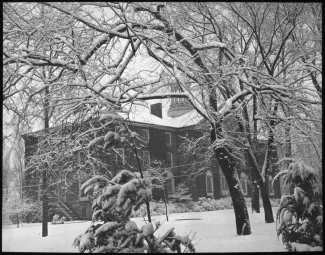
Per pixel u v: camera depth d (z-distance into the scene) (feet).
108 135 21.04
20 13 42.19
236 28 57.93
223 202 127.95
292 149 67.87
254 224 63.16
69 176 49.21
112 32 42.22
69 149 43.52
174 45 43.86
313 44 59.93
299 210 26.17
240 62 51.44
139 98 43.37
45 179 53.36
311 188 26.00
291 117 49.65
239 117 56.75
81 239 19.84
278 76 56.44
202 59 46.39
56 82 41.37
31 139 50.37
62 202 110.52
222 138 51.01
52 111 44.39
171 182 137.90
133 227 19.27
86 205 112.47
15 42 42.19
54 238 61.16
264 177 64.54
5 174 86.38
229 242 43.39
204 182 141.38
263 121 55.67
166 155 139.13
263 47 61.11
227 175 52.60
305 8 54.24
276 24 58.75
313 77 55.67
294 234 26.09
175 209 113.19
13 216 111.24
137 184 20.29
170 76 44.50
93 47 42.32
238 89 57.16
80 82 39.75
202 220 81.25
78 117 43.50
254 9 54.29
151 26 44.52
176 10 48.29
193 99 44.65
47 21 39.93
